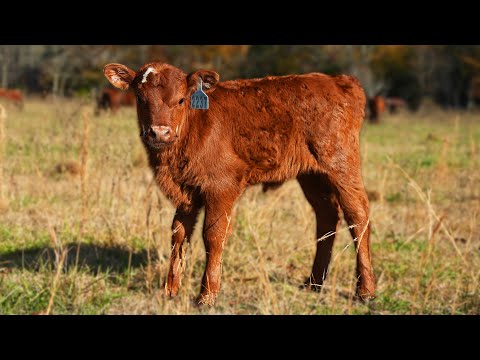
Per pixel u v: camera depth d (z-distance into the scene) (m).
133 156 11.68
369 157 16.23
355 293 6.55
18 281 6.51
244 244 8.02
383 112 36.66
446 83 52.03
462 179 13.00
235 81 6.80
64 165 11.95
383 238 8.97
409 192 11.59
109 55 32.12
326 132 6.58
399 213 10.57
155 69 6.18
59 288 6.09
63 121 12.30
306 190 7.08
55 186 11.06
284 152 6.62
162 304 6.09
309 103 6.62
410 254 8.20
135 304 6.11
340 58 42.19
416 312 6.07
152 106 6.03
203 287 6.23
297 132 6.61
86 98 11.91
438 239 8.89
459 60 50.59
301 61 35.59
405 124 32.00
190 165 6.29
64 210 9.57
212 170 6.31
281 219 9.45
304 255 8.06
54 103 16.48
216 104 6.48
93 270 7.20
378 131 26.78
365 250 6.55
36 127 13.72
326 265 6.93
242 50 33.78
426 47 51.22
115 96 21.55
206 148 6.29
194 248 7.03
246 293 6.59
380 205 10.42
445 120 34.56
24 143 13.09
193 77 6.25
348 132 6.69
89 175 10.02
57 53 32.06
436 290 6.71
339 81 6.91
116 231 8.29
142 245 8.07
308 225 8.85
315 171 6.68
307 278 7.16
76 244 8.05
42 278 6.52
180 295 6.34
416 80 51.44
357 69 45.38
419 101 51.53
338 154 6.60
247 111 6.53
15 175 11.38
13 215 9.34
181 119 6.18
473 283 6.68
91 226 8.62
